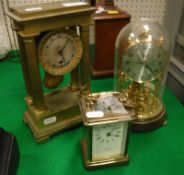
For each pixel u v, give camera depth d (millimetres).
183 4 1338
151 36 925
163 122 1027
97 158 835
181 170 837
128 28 1016
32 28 746
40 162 869
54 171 834
